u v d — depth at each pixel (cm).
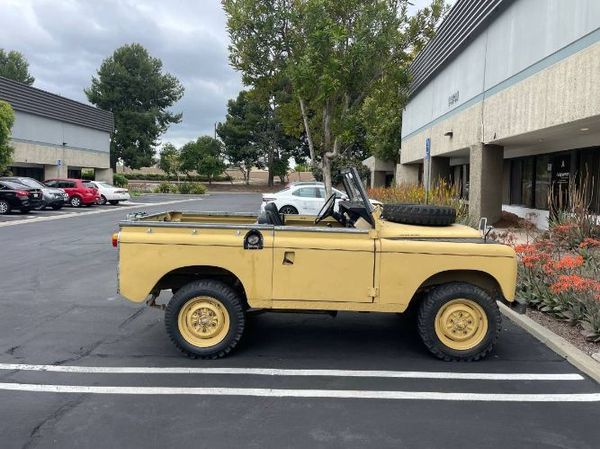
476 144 1762
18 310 752
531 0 1341
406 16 1223
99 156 4466
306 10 1134
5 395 463
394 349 595
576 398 466
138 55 6250
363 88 1205
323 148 1309
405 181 2981
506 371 530
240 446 377
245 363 546
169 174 6638
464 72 1902
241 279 546
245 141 6412
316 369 531
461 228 584
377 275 542
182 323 557
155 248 547
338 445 380
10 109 2589
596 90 1034
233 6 1227
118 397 460
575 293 671
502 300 566
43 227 1897
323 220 689
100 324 685
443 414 432
